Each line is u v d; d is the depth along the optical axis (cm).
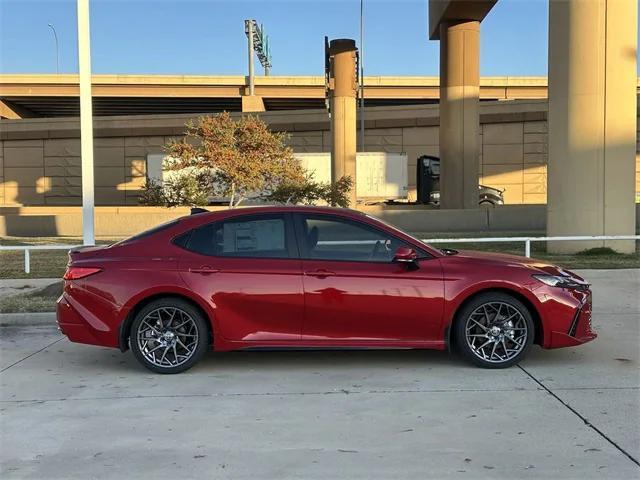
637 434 430
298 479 367
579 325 599
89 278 595
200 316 593
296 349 591
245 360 651
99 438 436
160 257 597
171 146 2695
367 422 461
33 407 505
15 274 1256
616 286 1039
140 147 4756
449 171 2989
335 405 501
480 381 562
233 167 2484
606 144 1405
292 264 590
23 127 4803
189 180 2742
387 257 600
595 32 1386
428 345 595
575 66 1406
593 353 658
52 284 1047
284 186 2592
